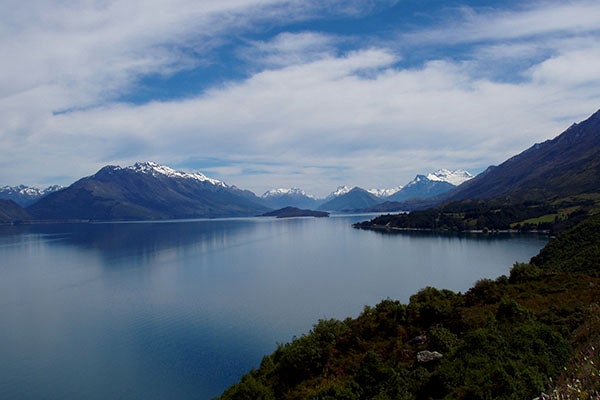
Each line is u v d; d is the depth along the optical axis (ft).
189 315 357.82
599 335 91.35
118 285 487.20
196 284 484.33
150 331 319.88
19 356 278.87
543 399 69.62
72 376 248.73
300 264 618.03
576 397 62.34
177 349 283.38
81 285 492.13
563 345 96.02
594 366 68.69
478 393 80.38
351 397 108.27
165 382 238.89
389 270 545.03
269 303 389.60
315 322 328.70
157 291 451.94
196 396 223.92
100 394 227.20
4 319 359.87
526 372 82.64
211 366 256.93
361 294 415.23
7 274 576.61
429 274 509.35
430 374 101.71
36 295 445.78
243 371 249.96
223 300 405.59
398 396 98.68
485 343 101.14
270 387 135.85
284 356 144.46
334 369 132.46
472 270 528.22
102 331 323.16
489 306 149.69
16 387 236.43
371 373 113.70
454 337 124.26
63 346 294.66
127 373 249.96
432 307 152.97
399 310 155.12
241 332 311.88
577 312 122.62
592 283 161.48
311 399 113.60
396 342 136.15
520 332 101.60
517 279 180.86
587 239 367.04
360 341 145.07
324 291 432.25
